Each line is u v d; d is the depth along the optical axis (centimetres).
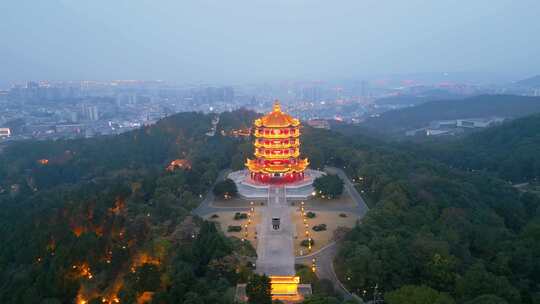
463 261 13350
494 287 11288
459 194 18862
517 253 13775
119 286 12100
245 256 13700
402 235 14512
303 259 14325
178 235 14300
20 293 12025
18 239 15750
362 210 19262
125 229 15100
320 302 10488
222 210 19412
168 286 11644
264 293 10938
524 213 19475
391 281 12306
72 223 16112
